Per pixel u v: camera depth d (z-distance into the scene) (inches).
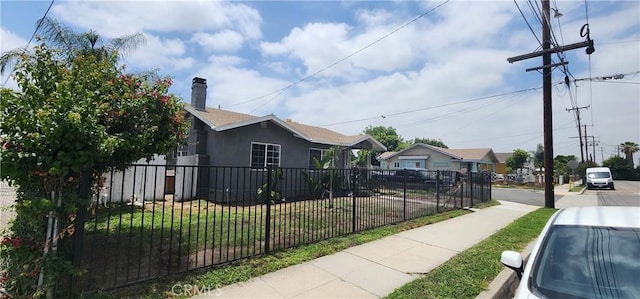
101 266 164.6
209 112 527.8
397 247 223.1
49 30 380.8
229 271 164.1
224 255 191.6
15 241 121.1
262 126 494.0
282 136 524.7
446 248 223.8
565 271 92.1
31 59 137.2
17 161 114.3
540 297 85.6
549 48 480.1
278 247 207.6
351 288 150.7
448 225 309.6
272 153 510.3
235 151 459.5
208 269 165.0
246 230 254.8
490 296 144.5
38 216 122.4
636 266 88.4
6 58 346.3
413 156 1363.2
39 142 115.0
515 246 236.1
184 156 477.1
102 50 407.5
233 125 448.5
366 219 320.2
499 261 192.9
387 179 343.0
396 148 2097.7
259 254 192.1
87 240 208.5
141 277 152.1
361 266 181.5
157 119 163.8
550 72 486.9
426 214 358.0
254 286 149.8
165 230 243.4
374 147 749.3
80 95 132.8
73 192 125.6
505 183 1238.3
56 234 123.3
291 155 538.3
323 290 147.6
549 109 491.2
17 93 124.9
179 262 162.2
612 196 753.6
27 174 119.3
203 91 532.1
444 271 173.6
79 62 155.0
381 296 142.9
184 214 320.5
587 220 108.0
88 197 132.3
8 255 122.9
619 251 93.4
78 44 402.9
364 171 339.0
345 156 669.9
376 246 224.4
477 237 260.1
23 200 132.1
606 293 83.7
